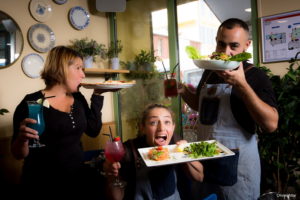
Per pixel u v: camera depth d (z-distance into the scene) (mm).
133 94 3553
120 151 1234
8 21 2666
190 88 2027
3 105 2668
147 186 1278
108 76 3592
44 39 2969
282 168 2227
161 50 3268
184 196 1396
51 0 3057
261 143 2289
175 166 1371
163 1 3197
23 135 1362
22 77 2811
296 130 2145
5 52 2645
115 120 3752
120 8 3209
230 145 1448
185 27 3066
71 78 1781
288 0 2354
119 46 3580
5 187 2607
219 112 1498
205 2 2869
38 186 1606
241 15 2648
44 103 1613
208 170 1368
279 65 2443
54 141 1662
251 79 1401
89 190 1795
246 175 1424
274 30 2441
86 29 3434
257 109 1242
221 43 1434
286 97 2117
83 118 1848
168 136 1400
